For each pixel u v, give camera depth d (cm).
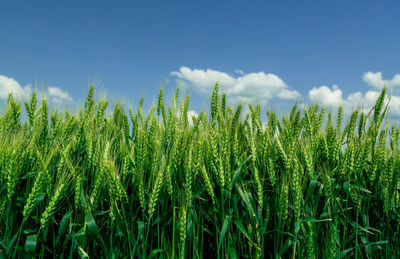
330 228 74
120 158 85
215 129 90
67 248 74
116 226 71
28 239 64
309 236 72
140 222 69
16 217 73
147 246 75
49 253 75
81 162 85
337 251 77
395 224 89
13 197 69
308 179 85
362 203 88
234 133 90
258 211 75
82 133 89
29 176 73
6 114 90
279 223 73
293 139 86
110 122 98
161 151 80
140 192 70
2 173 69
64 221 68
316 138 90
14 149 70
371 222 88
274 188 81
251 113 98
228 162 74
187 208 73
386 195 85
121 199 69
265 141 81
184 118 93
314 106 105
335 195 81
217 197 79
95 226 67
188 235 71
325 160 90
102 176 71
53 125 99
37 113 96
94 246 72
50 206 66
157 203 73
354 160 86
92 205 71
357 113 93
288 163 77
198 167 77
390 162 85
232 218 75
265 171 82
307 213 80
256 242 73
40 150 82
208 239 81
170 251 70
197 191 79
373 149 92
